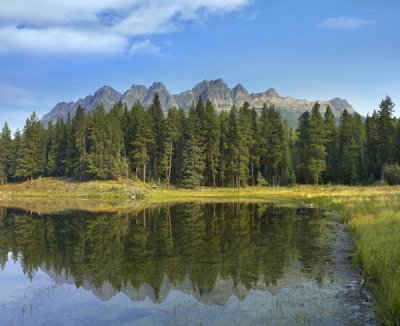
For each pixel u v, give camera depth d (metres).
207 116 84.38
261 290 12.73
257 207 43.38
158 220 33.56
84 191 75.69
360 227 21.05
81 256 19.47
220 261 17.20
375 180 77.88
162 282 14.19
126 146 92.56
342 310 10.38
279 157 84.19
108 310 11.52
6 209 47.50
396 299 9.19
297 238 22.11
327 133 87.44
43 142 101.38
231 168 80.62
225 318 10.40
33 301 12.66
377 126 83.31
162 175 89.94
